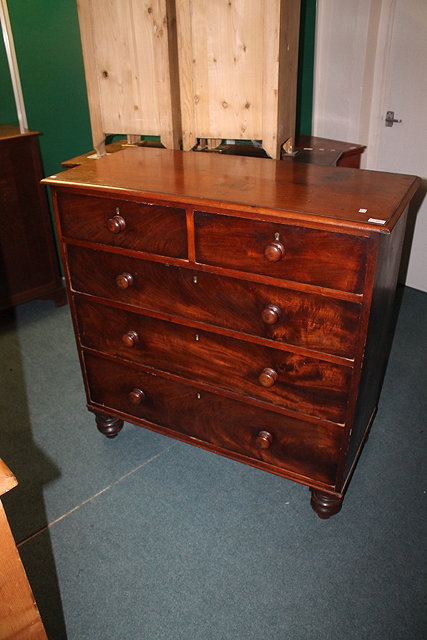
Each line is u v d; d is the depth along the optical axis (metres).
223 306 1.63
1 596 0.89
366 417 1.92
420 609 1.58
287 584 1.66
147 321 1.82
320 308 1.47
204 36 1.88
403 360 2.71
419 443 2.20
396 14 2.88
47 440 2.25
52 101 3.04
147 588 1.66
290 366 1.61
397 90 3.03
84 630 1.55
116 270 1.79
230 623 1.56
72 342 2.92
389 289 1.69
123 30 1.97
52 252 3.12
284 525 1.85
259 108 1.94
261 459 1.85
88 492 2.00
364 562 1.72
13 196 2.85
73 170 1.83
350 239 1.35
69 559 1.75
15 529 1.86
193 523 1.87
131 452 2.18
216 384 1.80
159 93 2.03
